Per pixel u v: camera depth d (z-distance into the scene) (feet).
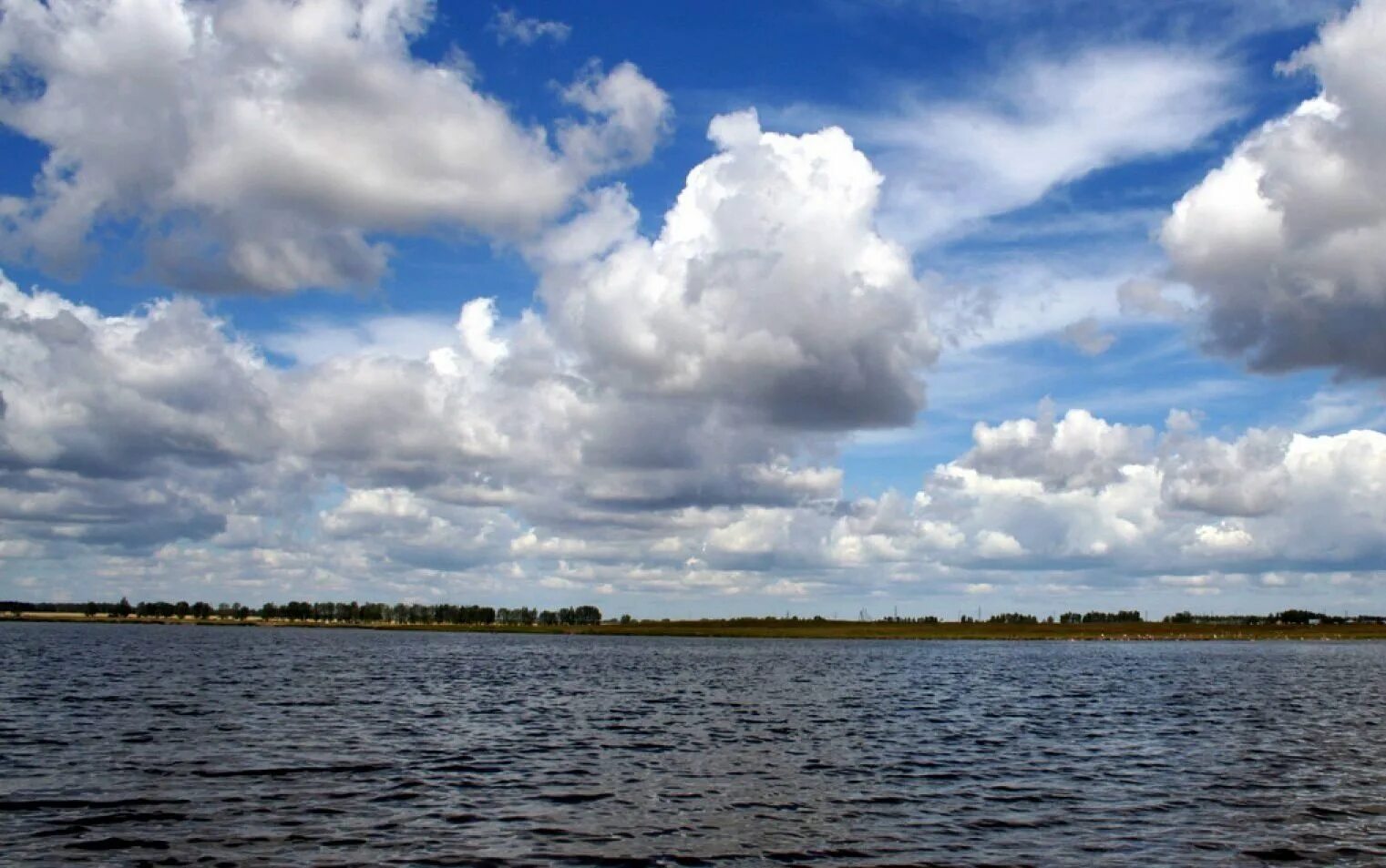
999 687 341.82
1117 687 343.46
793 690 317.83
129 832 100.42
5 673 320.29
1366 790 133.08
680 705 257.96
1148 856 97.14
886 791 130.72
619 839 102.12
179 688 276.82
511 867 90.68
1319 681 381.40
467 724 202.18
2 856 90.48
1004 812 117.60
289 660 463.42
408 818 109.29
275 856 92.43
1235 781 139.23
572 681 353.51
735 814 114.83
